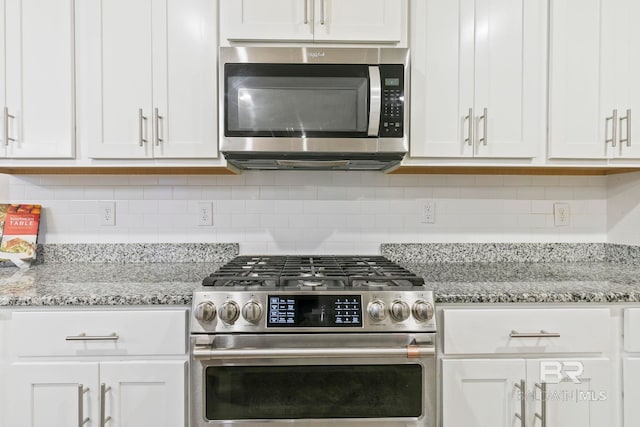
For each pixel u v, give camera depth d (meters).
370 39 1.44
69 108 1.45
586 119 1.50
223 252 1.79
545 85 1.50
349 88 1.40
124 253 1.77
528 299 1.20
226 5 1.42
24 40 1.44
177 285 1.30
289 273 1.28
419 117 1.48
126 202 1.77
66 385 1.14
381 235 1.82
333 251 1.81
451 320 1.18
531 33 1.49
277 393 1.13
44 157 1.45
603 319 1.21
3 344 1.16
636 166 1.52
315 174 1.81
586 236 1.83
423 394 1.13
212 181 1.79
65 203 1.75
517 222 1.83
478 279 1.41
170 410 1.15
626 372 1.22
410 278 1.20
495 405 1.19
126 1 1.44
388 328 1.10
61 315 1.15
